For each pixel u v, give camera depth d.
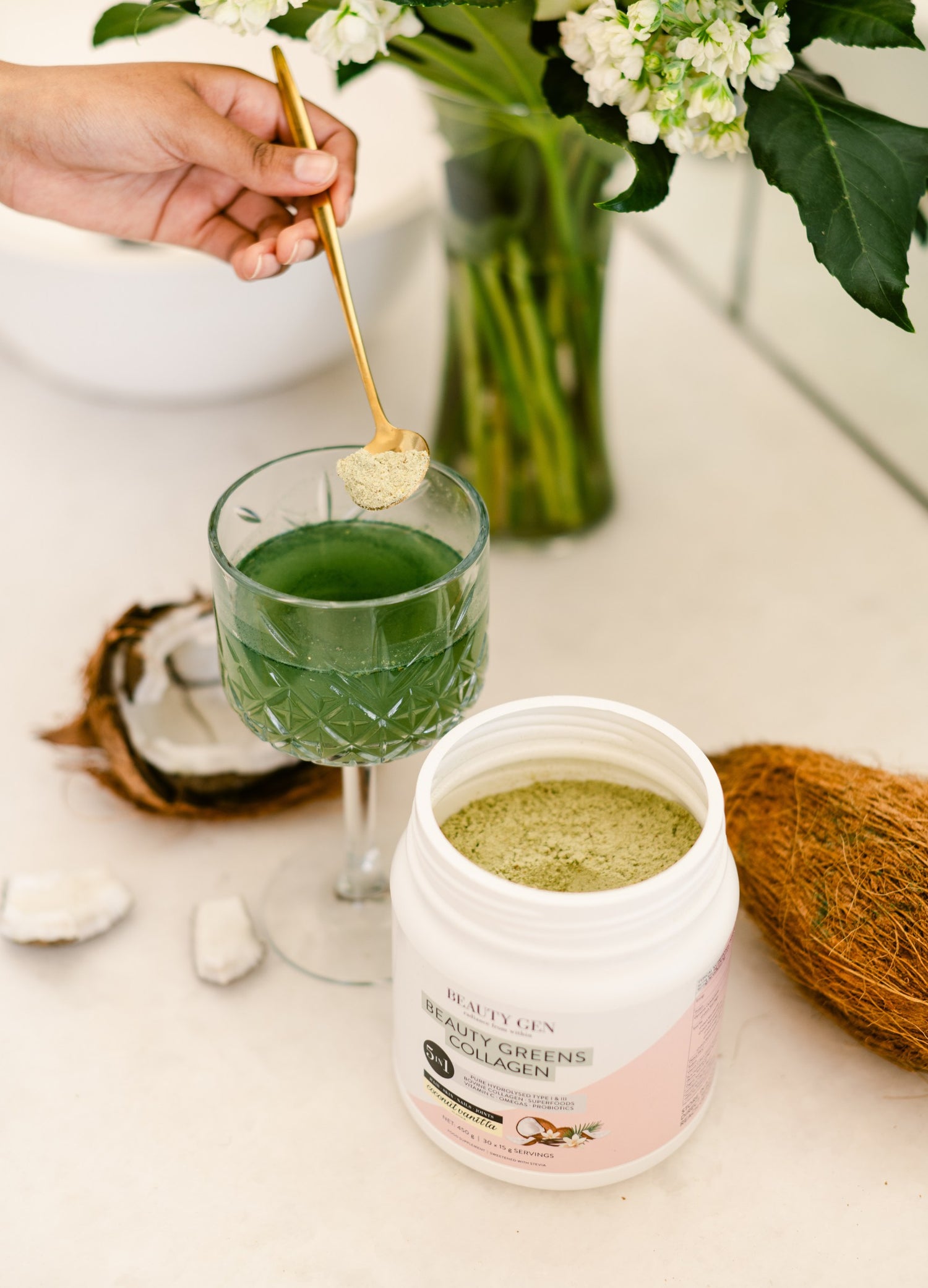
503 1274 0.50
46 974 0.62
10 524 0.88
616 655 0.79
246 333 0.86
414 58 0.65
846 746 0.72
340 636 0.51
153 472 0.93
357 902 0.66
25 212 0.77
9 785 0.71
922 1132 0.56
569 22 0.56
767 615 0.82
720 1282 0.50
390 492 0.57
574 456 0.84
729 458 0.95
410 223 0.86
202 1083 0.58
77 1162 0.54
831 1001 0.58
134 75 0.67
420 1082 0.53
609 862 0.52
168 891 0.66
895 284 0.55
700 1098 0.53
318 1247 0.51
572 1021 0.46
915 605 0.82
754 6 0.55
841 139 0.56
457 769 0.53
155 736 0.70
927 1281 0.50
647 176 0.57
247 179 0.64
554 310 0.77
